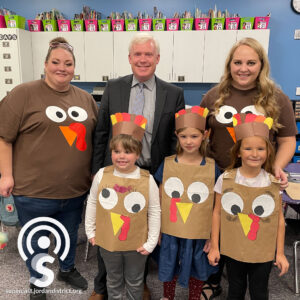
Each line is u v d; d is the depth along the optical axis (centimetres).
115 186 138
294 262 189
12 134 146
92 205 145
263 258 133
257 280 136
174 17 370
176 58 368
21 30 367
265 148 128
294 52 391
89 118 160
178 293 181
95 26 372
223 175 136
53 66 143
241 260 134
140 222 139
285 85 402
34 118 145
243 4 384
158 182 157
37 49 387
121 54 375
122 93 155
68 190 155
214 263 139
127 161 135
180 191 142
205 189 141
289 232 256
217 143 149
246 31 348
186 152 143
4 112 145
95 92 400
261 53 135
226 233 136
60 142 149
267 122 128
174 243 145
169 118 155
